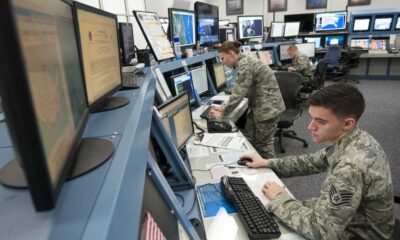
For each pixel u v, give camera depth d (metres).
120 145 0.56
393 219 1.04
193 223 1.01
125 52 2.55
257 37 4.87
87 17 0.76
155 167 0.90
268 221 0.99
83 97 0.69
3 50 0.26
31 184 0.31
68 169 0.44
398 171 2.55
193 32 2.79
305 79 4.49
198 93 2.79
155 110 1.20
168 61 2.23
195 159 1.55
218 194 1.21
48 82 0.40
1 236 0.33
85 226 0.33
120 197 0.39
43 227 0.33
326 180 0.96
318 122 1.01
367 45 6.73
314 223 0.91
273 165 1.41
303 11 7.88
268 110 2.37
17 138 0.29
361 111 0.96
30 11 0.35
